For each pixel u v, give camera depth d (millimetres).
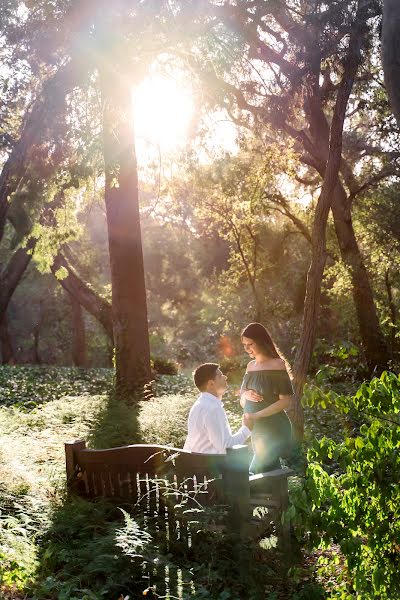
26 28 11438
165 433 9273
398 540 4387
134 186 16031
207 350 39906
